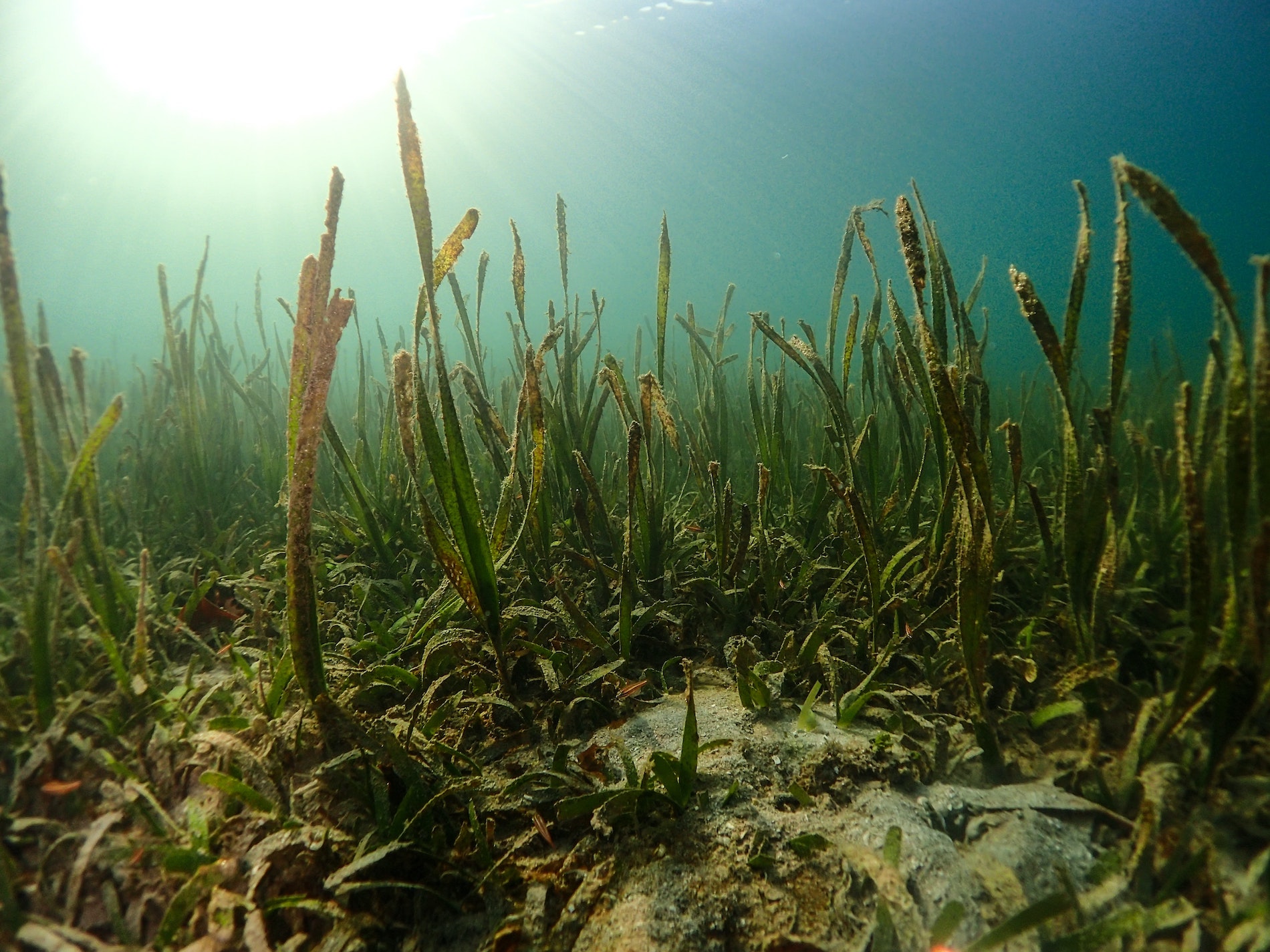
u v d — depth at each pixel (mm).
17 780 334
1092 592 381
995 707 384
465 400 877
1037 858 281
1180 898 253
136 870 302
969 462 318
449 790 308
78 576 443
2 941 262
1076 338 342
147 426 826
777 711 395
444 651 416
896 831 287
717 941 265
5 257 311
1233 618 275
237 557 621
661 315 477
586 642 430
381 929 278
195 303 694
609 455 772
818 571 511
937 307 422
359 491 542
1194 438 361
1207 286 268
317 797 328
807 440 1028
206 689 419
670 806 317
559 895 291
